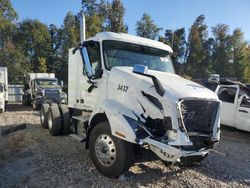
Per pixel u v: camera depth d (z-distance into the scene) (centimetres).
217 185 498
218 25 6938
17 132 866
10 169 533
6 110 1602
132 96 472
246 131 977
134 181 487
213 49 6969
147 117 449
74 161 577
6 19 4978
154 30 6038
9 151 654
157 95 439
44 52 5666
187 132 428
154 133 438
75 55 698
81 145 703
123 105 482
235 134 995
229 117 989
